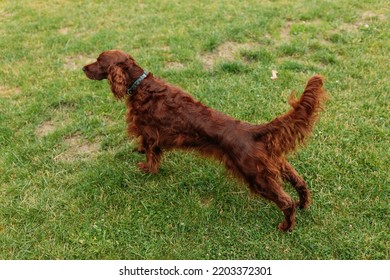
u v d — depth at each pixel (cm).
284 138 317
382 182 392
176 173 418
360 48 597
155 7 757
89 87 531
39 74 563
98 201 389
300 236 355
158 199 393
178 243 356
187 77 547
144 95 378
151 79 383
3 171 418
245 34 641
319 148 433
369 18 679
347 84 525
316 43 605
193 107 355
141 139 404
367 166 410
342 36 621
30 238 360
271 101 504
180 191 400
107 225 370
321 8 710
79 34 673
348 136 446
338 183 397
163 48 620
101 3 786
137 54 600
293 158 424
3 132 461
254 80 540
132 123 400
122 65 384
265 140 323
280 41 624
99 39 642
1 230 365
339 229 358
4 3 802
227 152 337
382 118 466
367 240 346
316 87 291
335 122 465
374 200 379
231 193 397
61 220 373
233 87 525
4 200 390
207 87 526
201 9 737
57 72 569
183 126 356
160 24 690
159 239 360
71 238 358
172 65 578
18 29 688
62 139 459
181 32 652
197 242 358
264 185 335
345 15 688
